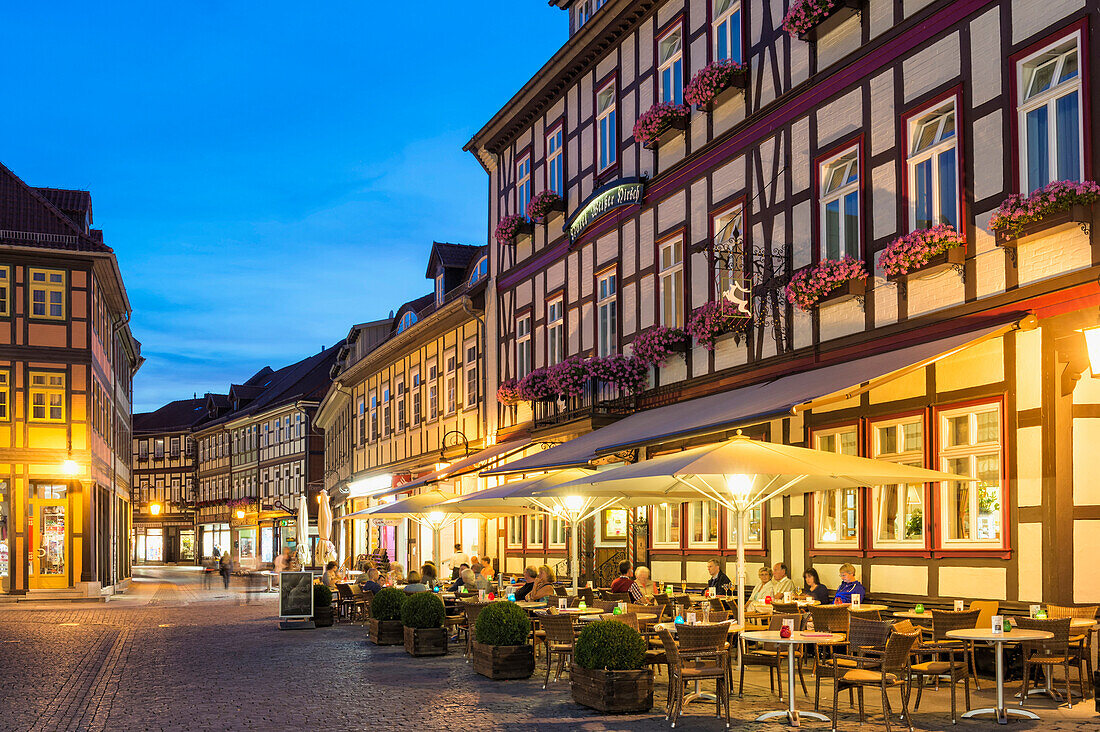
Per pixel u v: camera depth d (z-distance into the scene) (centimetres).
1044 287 1326
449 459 3566
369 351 4847
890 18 1616
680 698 1118
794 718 1119
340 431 5594
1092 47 1284
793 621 1251
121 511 4991
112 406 4597
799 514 1805
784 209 1841
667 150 2227
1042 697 1211
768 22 1908
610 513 2525
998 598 1385
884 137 1616
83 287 3831
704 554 2084
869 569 1631
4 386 3725
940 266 1474
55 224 3847
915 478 1277
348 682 1476
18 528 3703
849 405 1677
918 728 1068
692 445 2094
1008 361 1385
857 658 1188
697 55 2131
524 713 1202
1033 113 1369
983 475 1434
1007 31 1404
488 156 3225
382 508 2731
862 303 1645
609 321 2452
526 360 2925
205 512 9094
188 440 9700
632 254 2344
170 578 6178
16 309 3753
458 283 3862
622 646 1220
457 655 1817
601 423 2288
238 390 8900
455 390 3547
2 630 2456
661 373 2219
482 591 1838
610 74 2475
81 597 3712
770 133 1883
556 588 2059
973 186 1449
